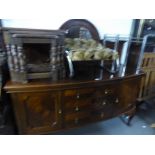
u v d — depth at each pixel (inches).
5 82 47.0
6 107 49.3
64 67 52.6
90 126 75.2
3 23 57.2
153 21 79.4
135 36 79.7
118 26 75.6
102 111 61.8
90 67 63.6
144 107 95.2
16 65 43.9
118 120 81.1
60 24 64.1
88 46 61.5
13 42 40.9
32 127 52.7
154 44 83.7
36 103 49.4
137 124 78.7
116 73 62.1
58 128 56.5
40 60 50.0
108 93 59.3
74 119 57.5
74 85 50.1
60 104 52.4
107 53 57.6
